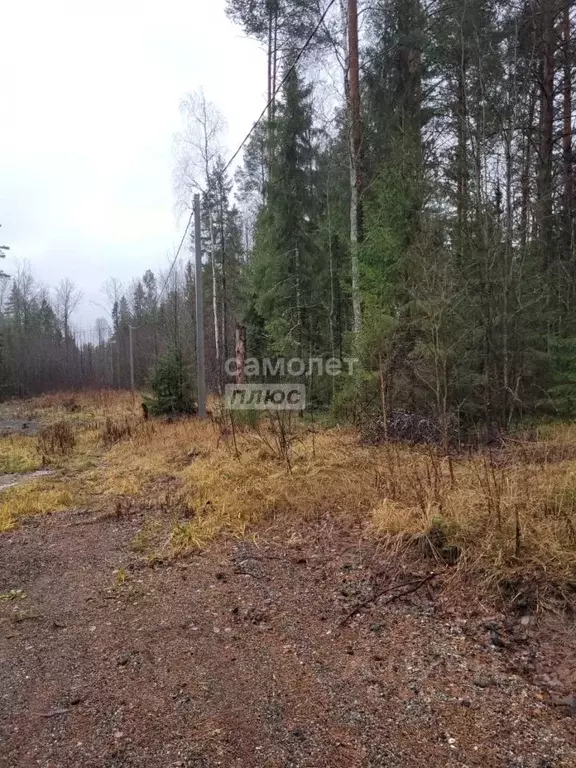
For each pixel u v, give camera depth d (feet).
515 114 30.30
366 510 15.92
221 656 8.91
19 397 102.94
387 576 11.84
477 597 10.41
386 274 28.58
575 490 13.33
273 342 42.22
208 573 12.85
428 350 24.99
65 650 9.37
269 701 7.52
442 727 6.80
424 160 32.68
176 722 7.09
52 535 16.78
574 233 34.47
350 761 6.20
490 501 12.45
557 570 10.33
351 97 30.89
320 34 33.78
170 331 81.56
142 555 14.42
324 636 9.51
